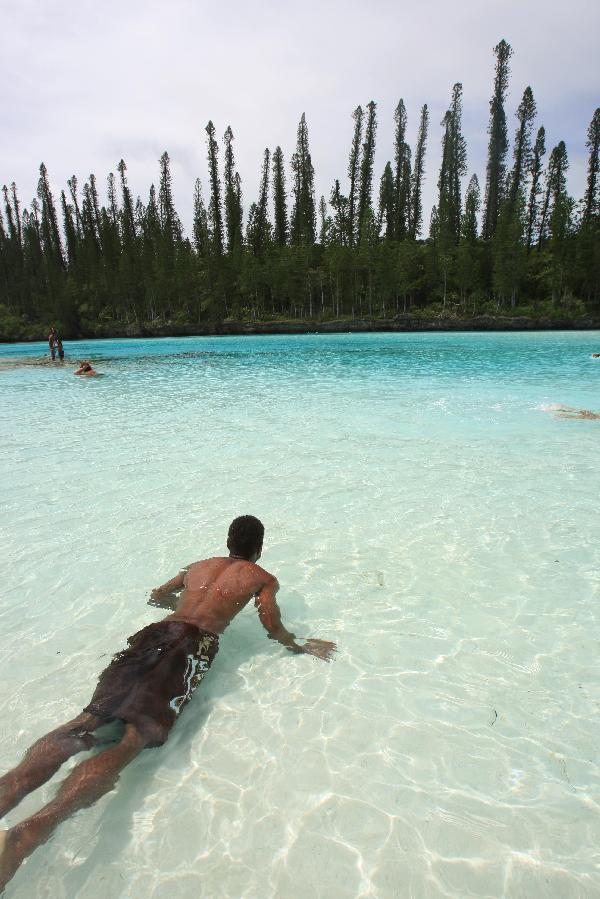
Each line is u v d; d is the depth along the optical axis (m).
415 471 6.40
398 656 3.09
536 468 6.46
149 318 56.22
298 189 57.88
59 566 4.23
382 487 5.86
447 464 6.67
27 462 7.06
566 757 2.36
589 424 8.88
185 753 2.41
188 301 54.12
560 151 50.97
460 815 2.09
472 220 52.19
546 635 3.26
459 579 3.94
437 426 8.81
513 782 2.23
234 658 3.09
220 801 2.17
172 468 6.66
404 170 57.38
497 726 2.55
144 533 4.80
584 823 2.05
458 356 23.36
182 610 3.10
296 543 4.56
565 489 5.73
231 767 2.33
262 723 2.59
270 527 4.89
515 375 16.12
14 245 68.75
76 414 10.76
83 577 4.05
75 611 3.60
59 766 2.08
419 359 22.25
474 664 3.01
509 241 45.19
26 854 1.83
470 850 1.95
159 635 2.79
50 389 15.31
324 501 5.49
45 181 68.19
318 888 1.82
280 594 3.77
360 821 2.07
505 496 5.55
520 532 4.71
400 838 2.00
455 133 55.66
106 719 2.28
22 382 17.59
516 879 1.84
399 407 10.63
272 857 1.93
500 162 56.66
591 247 44.34
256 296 52.94
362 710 2.67
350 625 3.40
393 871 1.88
